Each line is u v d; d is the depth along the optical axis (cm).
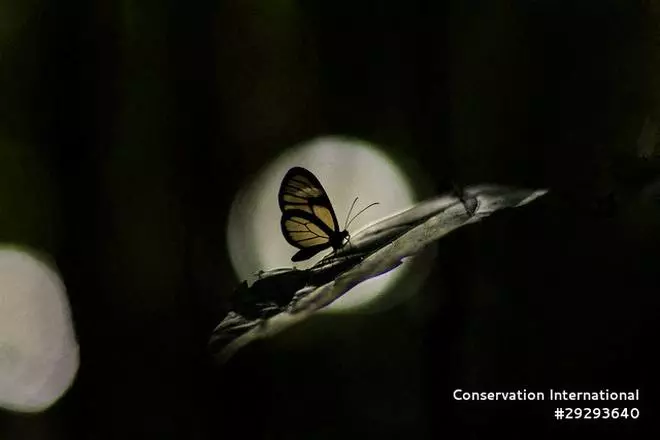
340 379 142
